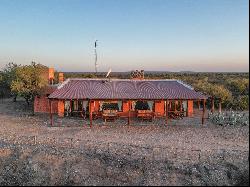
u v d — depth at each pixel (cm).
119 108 3712
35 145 2639
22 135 2934
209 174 2150
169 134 2966
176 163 2262
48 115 3881
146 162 2288
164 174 2159
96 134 2952
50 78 4853
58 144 2650
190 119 3634
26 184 2142
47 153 2448
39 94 4147
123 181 2111
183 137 2861
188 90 3616
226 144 2644
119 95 3353
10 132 3048
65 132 3028
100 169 2238
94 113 3528
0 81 5594
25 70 4325
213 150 2483
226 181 2097
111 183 2092
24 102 5019
